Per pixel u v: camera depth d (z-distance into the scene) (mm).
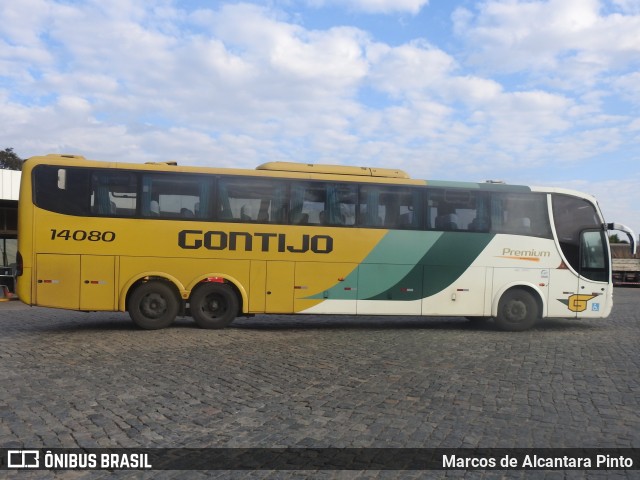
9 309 17234
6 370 7824
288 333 11852
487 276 12508
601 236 12883
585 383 7391
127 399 6383
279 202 12016
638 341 11086
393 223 12328
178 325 12531
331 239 12109
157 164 11781
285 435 5238
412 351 9688
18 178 24109
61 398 6398
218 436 5199
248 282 11875
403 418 5789
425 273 12344
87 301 11375
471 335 11820
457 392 6844
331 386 7082
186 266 11703
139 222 11562
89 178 11445
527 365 8547
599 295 12766
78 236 11359
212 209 11805
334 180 12211
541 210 12750
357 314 12148
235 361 8609
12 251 25969
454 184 12578
